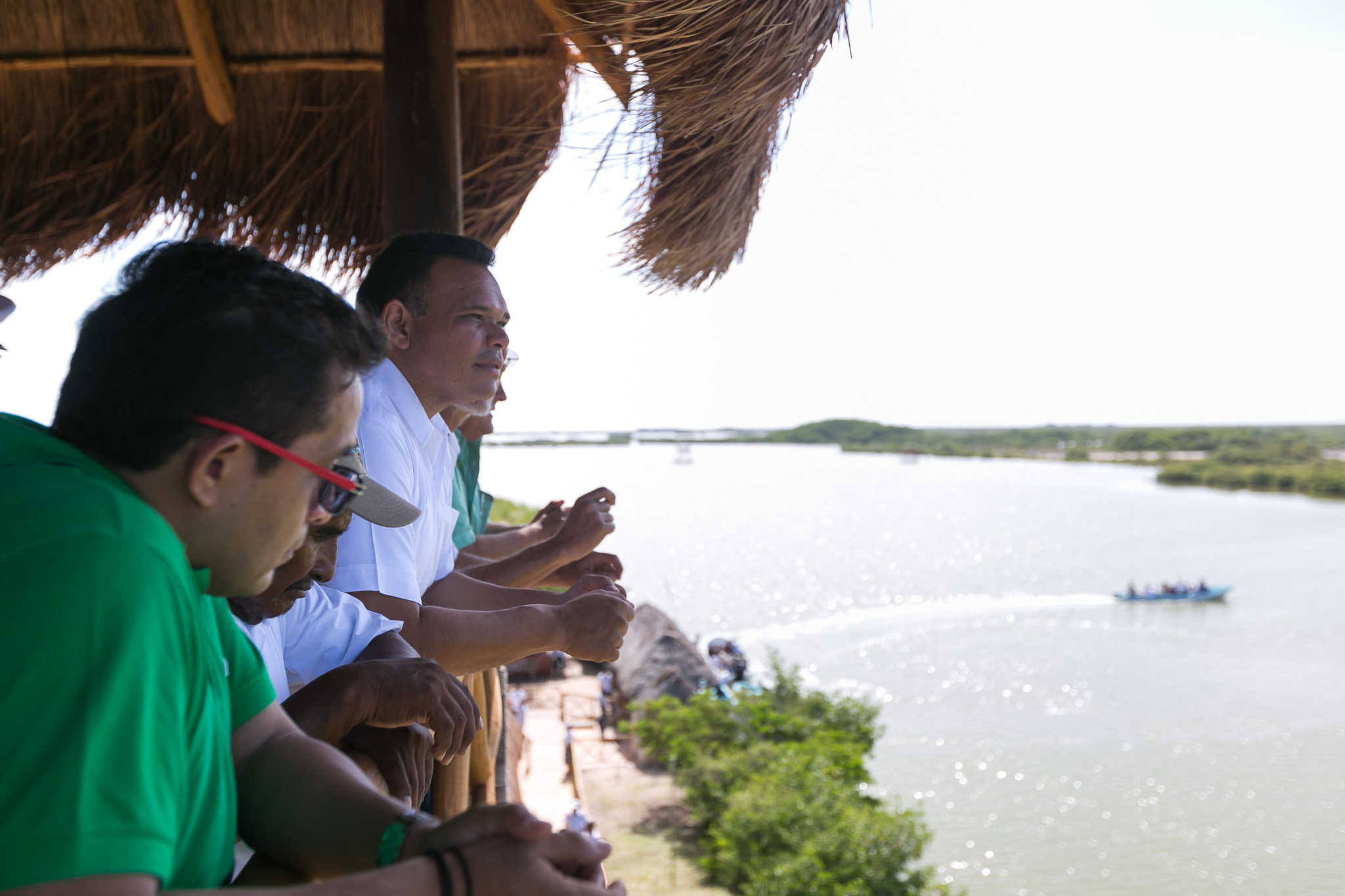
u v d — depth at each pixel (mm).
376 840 1014
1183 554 91812
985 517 132875
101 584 730
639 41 2562
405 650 1712
